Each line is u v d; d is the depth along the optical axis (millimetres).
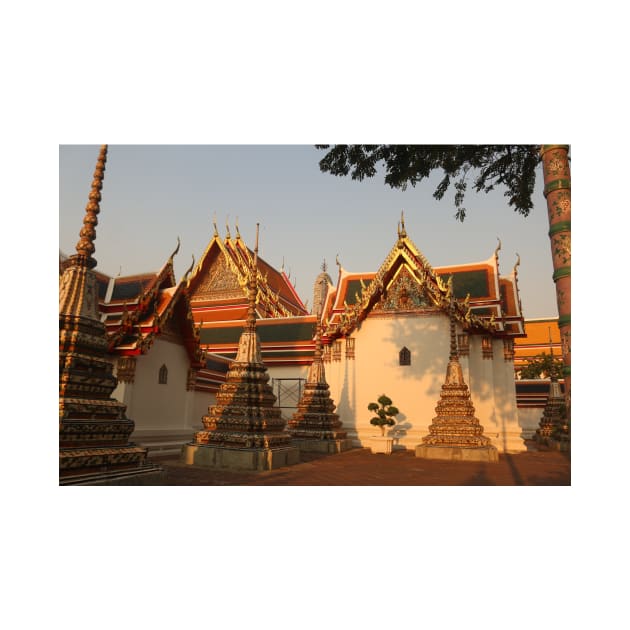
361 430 22875
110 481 8344
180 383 17547
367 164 11891
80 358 8641
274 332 31578
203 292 37469
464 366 22094
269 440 13898
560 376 33375
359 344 23906
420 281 23062
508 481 12266
